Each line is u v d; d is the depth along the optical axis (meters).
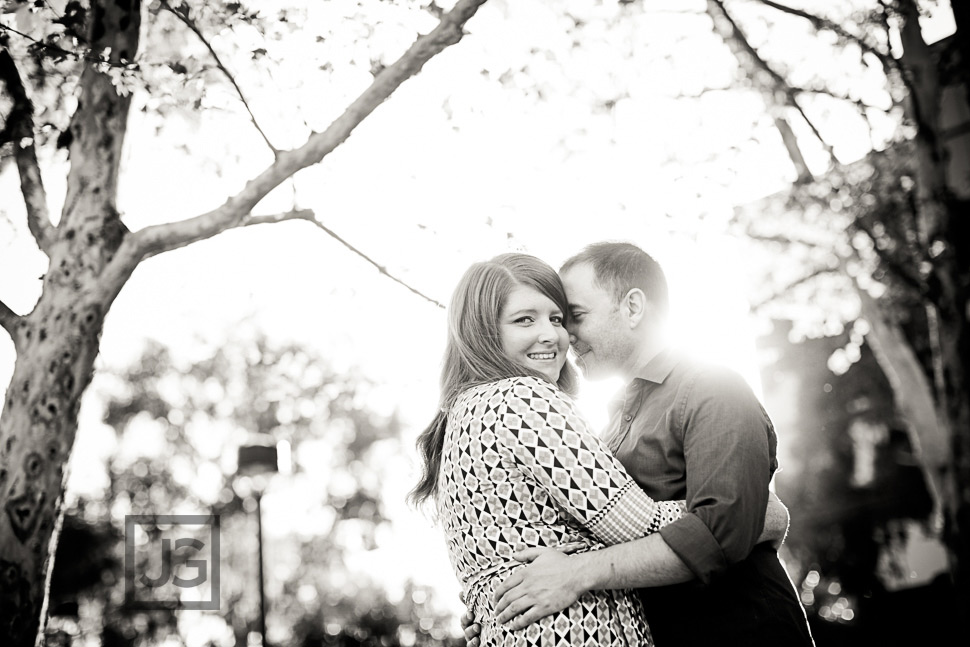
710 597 2.57
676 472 2.60
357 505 18.02
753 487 2.39
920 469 15.39
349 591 17.23
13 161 4.35
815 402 15.41
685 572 2.25
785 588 2.64
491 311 2.48
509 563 2.27
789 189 9.11
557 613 2.21
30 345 3.93
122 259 4.01
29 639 3.75
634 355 2.82
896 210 9.55
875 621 14.77
